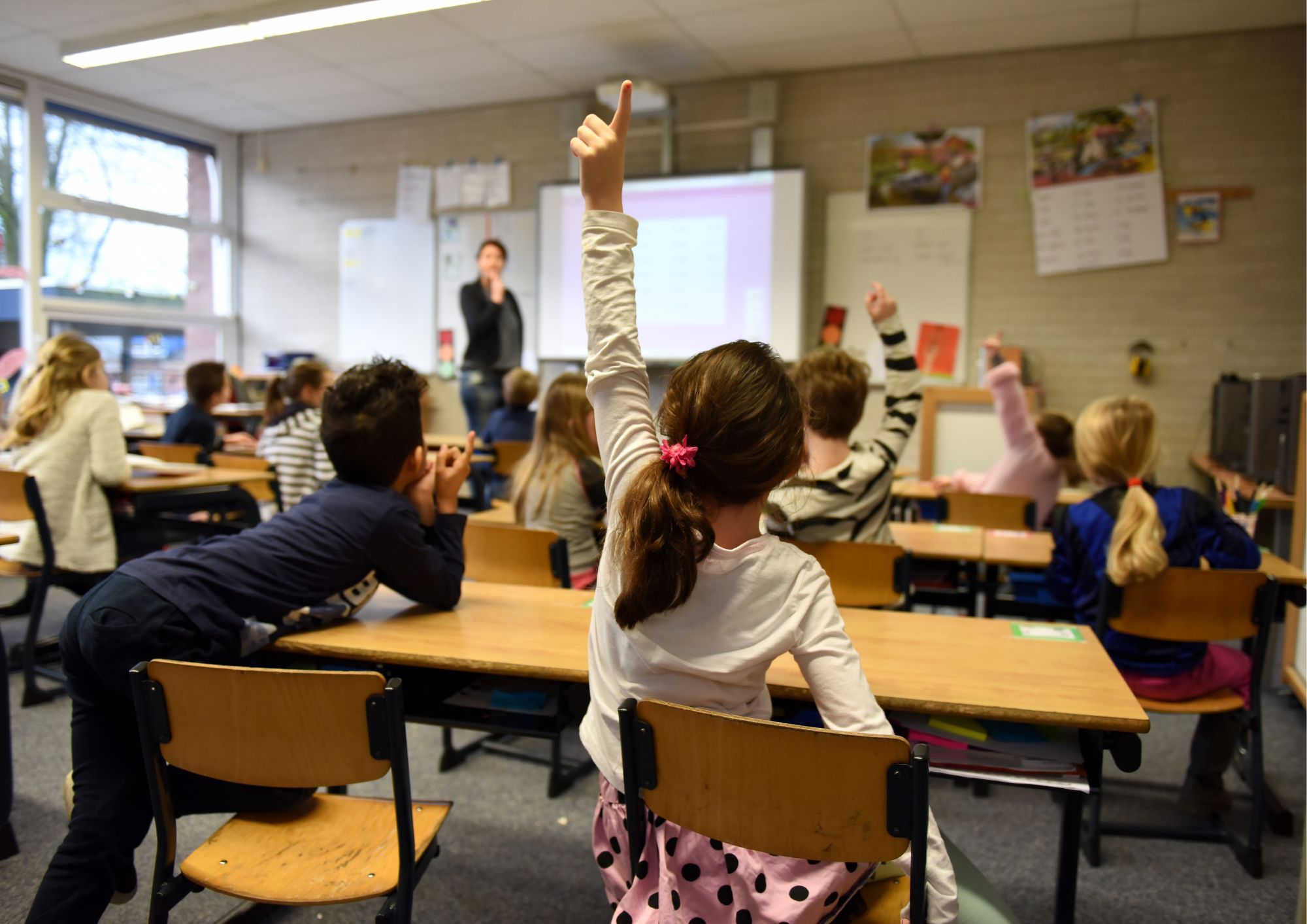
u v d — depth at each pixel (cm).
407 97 613
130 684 122
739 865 99
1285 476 327
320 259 693
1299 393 322
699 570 97
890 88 531
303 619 151
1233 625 186
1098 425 205
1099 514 203
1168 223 486
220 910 170
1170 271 488
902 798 90
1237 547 200
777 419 97
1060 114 500
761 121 548
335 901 113
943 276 527
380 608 166
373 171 671
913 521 386
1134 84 486
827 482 191
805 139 551
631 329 110
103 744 134
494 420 486
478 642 143
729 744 94
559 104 611
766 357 101
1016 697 119
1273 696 289
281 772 112
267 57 539
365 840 126
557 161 615
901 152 531
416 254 659
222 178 708
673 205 568
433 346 660
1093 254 498
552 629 152
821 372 190
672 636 98
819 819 93
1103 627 192
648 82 523
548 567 213
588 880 183
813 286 554
